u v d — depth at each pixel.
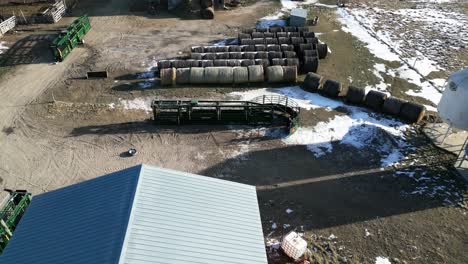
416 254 19.86
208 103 28.95
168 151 25.98
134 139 26.94
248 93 31.72
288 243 18.86
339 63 36.12
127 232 12.90
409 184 23.84
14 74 33.75
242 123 28.59
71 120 28.55
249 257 13.81
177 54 36.88
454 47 39.09
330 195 23.09
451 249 20.12
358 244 20.33
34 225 14.68
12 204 20.45
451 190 23.47
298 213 21.98
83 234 13.56
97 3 47.62
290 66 32.91
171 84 32.25
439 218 21.72
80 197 15.27
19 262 13.45
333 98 31.36
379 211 22.11
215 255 13.41
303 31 39.00
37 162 24.95
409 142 26.98
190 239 13.57
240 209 15.46
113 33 40.72
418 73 34.84
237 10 46.38
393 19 44.88
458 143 26.80
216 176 24.17
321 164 25.22
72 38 37.31
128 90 31.92
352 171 24.72
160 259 12.56
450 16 45.84
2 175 23.95
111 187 15.16
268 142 26.91
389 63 36.31
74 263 12.57
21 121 28.36
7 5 46.25
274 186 23.61
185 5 45.38
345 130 27.97
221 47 35.41
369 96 29.88
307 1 49.19
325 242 20.41
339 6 47.94
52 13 42.00
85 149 26.02
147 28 41.81
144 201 14.27
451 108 24.30
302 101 30.84
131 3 47.47
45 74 33.84
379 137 27.27
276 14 45.44
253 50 35.56
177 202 14.71
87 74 33.25
